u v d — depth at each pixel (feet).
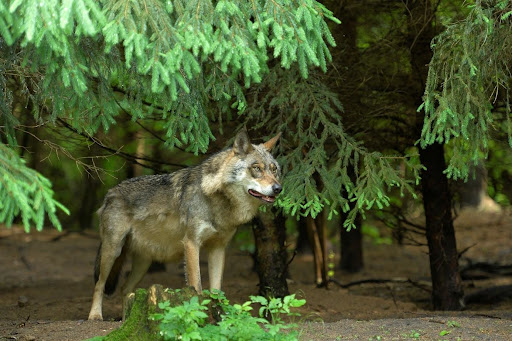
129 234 27.91
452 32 22.77
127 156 33.14
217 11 17.92
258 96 29.81
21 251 63.31
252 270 51.37
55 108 19.45
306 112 27.04
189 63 17.74
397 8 32.19
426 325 21.99
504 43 22.38
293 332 17.42
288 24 18.35
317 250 42.29
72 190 69.56
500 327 21.52
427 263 60.80
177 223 26.40
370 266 59.82
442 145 34.96
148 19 17.44
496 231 71.05
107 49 17.16
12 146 20.16
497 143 33.58
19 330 23.40
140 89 21.08
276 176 24.93
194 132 22.00
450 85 23.15
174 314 15.49
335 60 30.53
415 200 38.40
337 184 25.40
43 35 15.70
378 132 34.24
